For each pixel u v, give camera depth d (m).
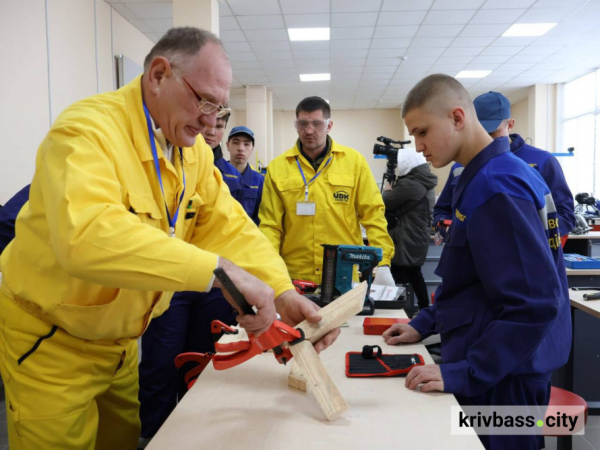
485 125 1.93
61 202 0.75
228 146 3.18
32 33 3.59
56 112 3.92
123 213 0.78
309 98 2.18
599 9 5.30
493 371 1.00
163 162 1.03
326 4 5.14
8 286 1.04
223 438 0.85
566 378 2.31
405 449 0.81
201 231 1.24
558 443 1.96
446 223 2.26
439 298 1.23
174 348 2.08
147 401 2.06
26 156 3.52
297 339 0.97
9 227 1.47
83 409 1.08
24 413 1.04
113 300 1.00
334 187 2.16
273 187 2.26
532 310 0.99
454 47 6.69
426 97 1.13
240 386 1.08
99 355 1.11
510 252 1.01
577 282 2.81
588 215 4.73
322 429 0.88
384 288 1.88
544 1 5.07
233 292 0.79
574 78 8.56
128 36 5.52
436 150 1.16
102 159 0.84
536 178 1.14
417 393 1.03
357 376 1.12
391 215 3.71
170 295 1.26
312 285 1.87
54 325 1.05
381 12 5.38
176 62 0.91
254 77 8.41
